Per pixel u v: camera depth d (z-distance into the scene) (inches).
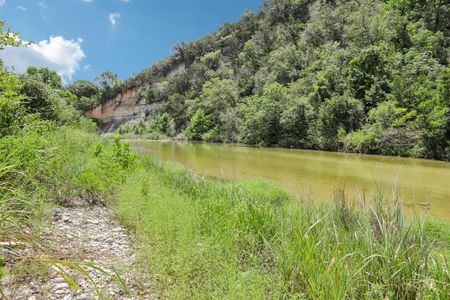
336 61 1611.7
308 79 1702.8
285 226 156.6
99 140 570.3
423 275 101.7
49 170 204.8
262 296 102.2
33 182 159.5
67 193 219.8
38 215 144.3
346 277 101.8
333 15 2336.4
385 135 1022.4
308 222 148.8
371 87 1314.0
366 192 401.4
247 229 159.5
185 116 2566.4
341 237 130.4
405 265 104.0
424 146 922.1
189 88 3051.2
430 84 1068.5
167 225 152.4
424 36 1471.5
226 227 153.8
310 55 2170.3
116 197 236.5
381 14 1843.0
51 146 225.3
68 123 522.3
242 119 1841.8
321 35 2377.0
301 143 1374.3
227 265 118.3
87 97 3745.1
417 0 1734.7
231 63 3053.6
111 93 3484.3
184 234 140.7
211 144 1701.5
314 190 419.8
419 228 128.6
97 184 236.1
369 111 1218.0
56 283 106.4
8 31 205.5
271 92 1632.6
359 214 163.5
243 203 181.5
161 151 1100.5
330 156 957.2
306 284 107.0
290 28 2748.5
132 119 3201.3
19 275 98.7
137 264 129.2
